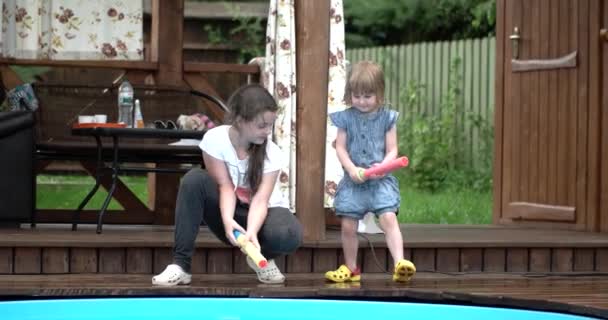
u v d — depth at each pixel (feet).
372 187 27.22
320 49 30.07
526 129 42.60
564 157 40.75
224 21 82.28
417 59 71.82
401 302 24.58
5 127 32.89
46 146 34.14
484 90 66.80
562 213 40.52
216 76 53.57
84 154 34.83
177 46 38.70
